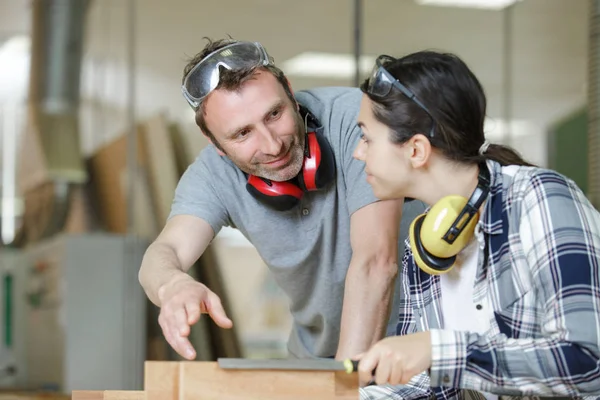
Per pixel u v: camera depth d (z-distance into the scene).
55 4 7.35
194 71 1.83
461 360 1.37
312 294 2.22
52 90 7.45
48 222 7.46
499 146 1.55
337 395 1.31
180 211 2.07
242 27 7.84
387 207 1.92
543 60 6.92
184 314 1.49
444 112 1.45
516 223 1.46
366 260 1.88
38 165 7.51
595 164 4.39
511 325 1.48
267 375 1.28
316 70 8.04
